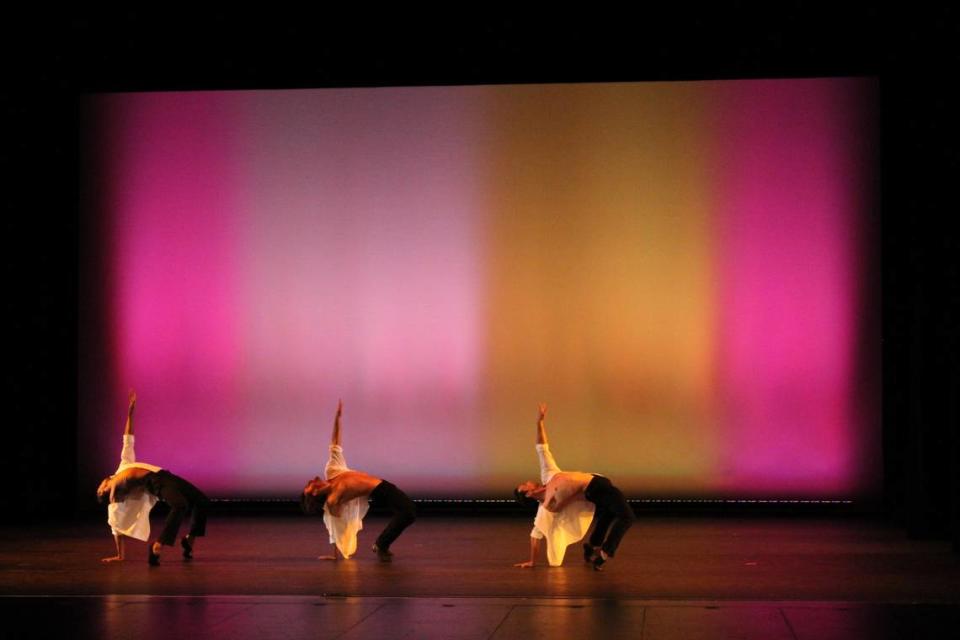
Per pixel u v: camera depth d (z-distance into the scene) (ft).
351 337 43.50
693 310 42.57
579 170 43.01
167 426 43.78
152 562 29.40
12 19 41.47
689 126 42.68
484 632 20.43
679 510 42.60
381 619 21.65
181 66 43.06
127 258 44.11
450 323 43.27
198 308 43.91
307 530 38.22
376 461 43.27
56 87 43.83
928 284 36.01
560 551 28.94
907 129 38.14
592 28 40.98
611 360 42.75
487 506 43.16
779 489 42.04
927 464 35.19
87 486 43.88
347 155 43.70
